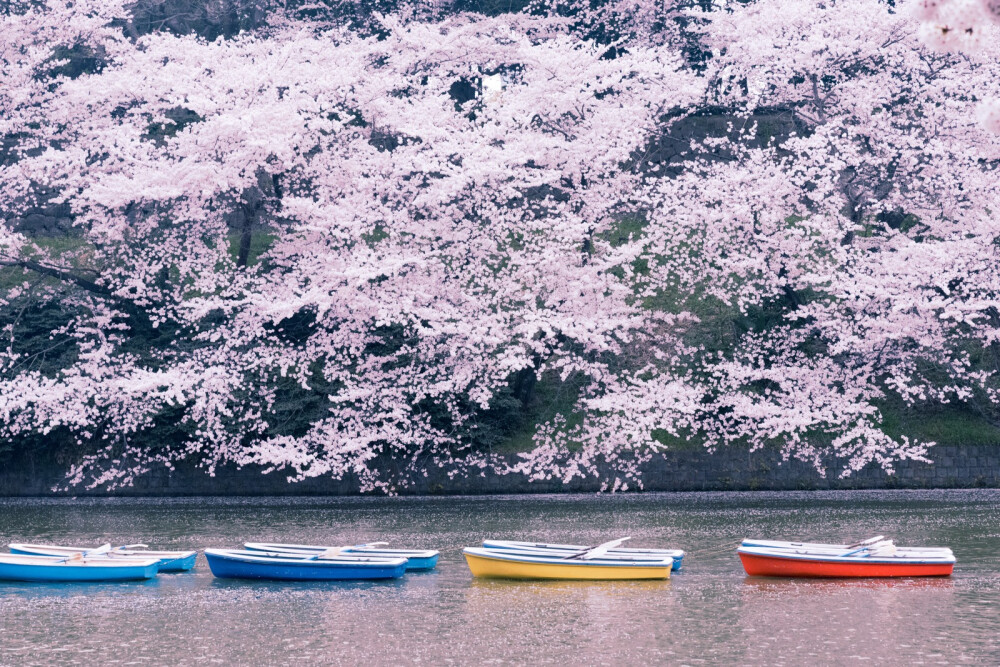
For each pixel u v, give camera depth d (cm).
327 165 2803
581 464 2688
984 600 1496
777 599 1516
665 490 2695
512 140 2802
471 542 2041
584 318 2577
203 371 2605
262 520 2348
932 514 2300
